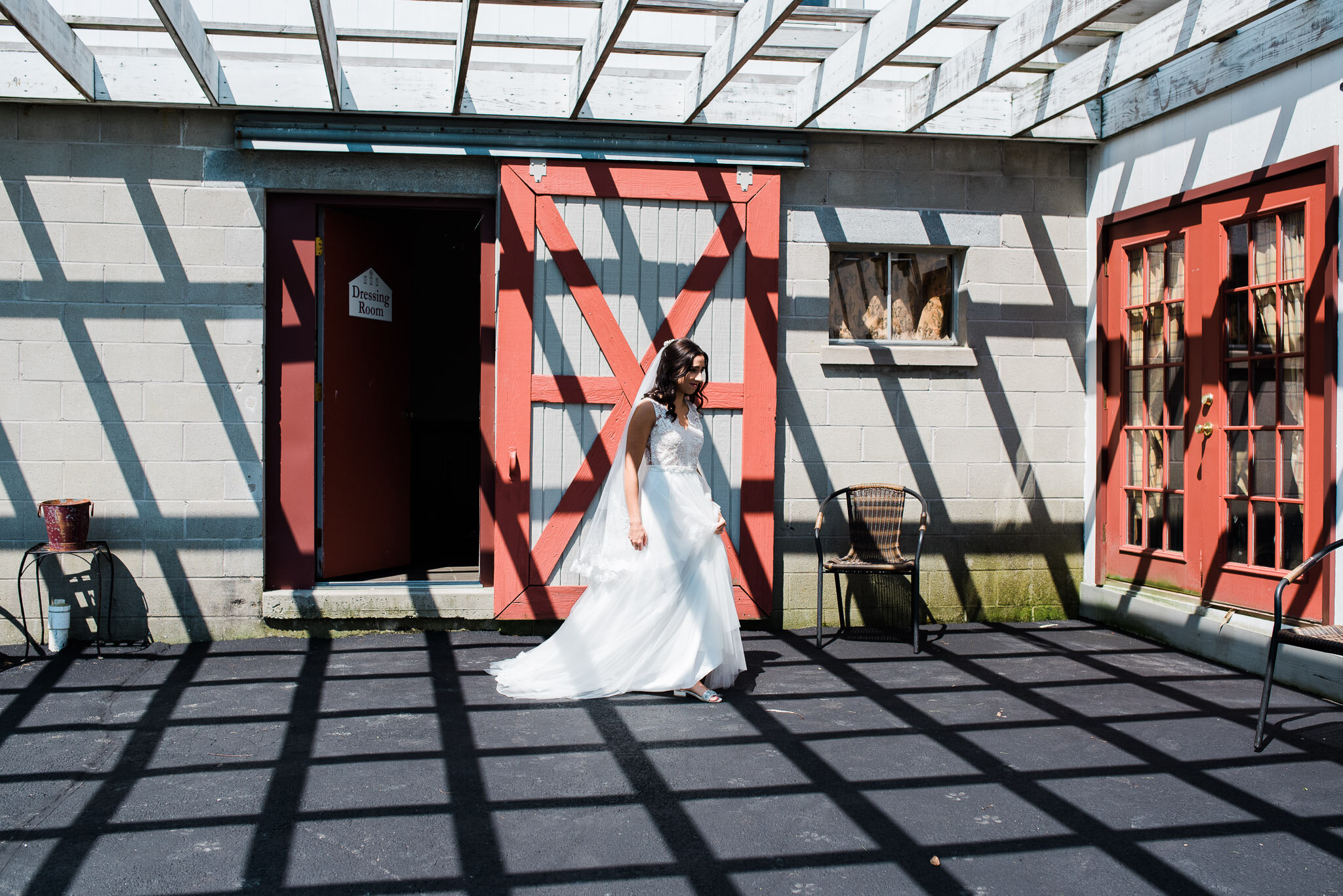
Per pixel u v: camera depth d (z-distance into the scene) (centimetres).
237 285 518
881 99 545
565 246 532
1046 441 587
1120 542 568
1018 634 549
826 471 566
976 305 578
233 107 500
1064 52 541
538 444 532
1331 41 414
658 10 428
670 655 426
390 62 517
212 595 520
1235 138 475
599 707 416
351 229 587
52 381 507
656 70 532
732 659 439
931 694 433
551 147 532
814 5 530
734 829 292
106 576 513
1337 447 424
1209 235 498
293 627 530
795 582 565
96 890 252
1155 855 277
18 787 320
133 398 512
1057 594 591
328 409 569
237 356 519
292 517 535
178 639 518
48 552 484
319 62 511
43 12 414
